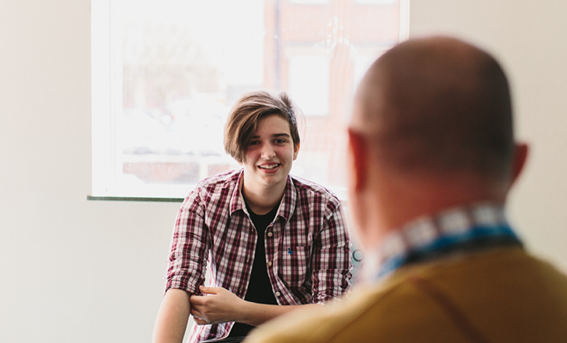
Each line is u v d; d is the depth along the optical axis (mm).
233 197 1572
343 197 2443
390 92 455
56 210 2451
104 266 2455
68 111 2420
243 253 1576
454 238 413
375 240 478
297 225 1593
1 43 2406
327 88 2504
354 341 401
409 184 445
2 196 2455
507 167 452
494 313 385
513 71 2279
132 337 2469
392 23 2451
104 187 2547
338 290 1559
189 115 2562
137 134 2572
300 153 2527
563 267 446
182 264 1471
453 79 441
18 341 2490
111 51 2541
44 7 2395
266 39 2516
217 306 1391
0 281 2484
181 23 2529
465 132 435
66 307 2479
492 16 2266
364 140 476
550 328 387
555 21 2252
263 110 1484
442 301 391
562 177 2301
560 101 2279
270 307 1425
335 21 2479
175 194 2535
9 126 2434
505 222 425
